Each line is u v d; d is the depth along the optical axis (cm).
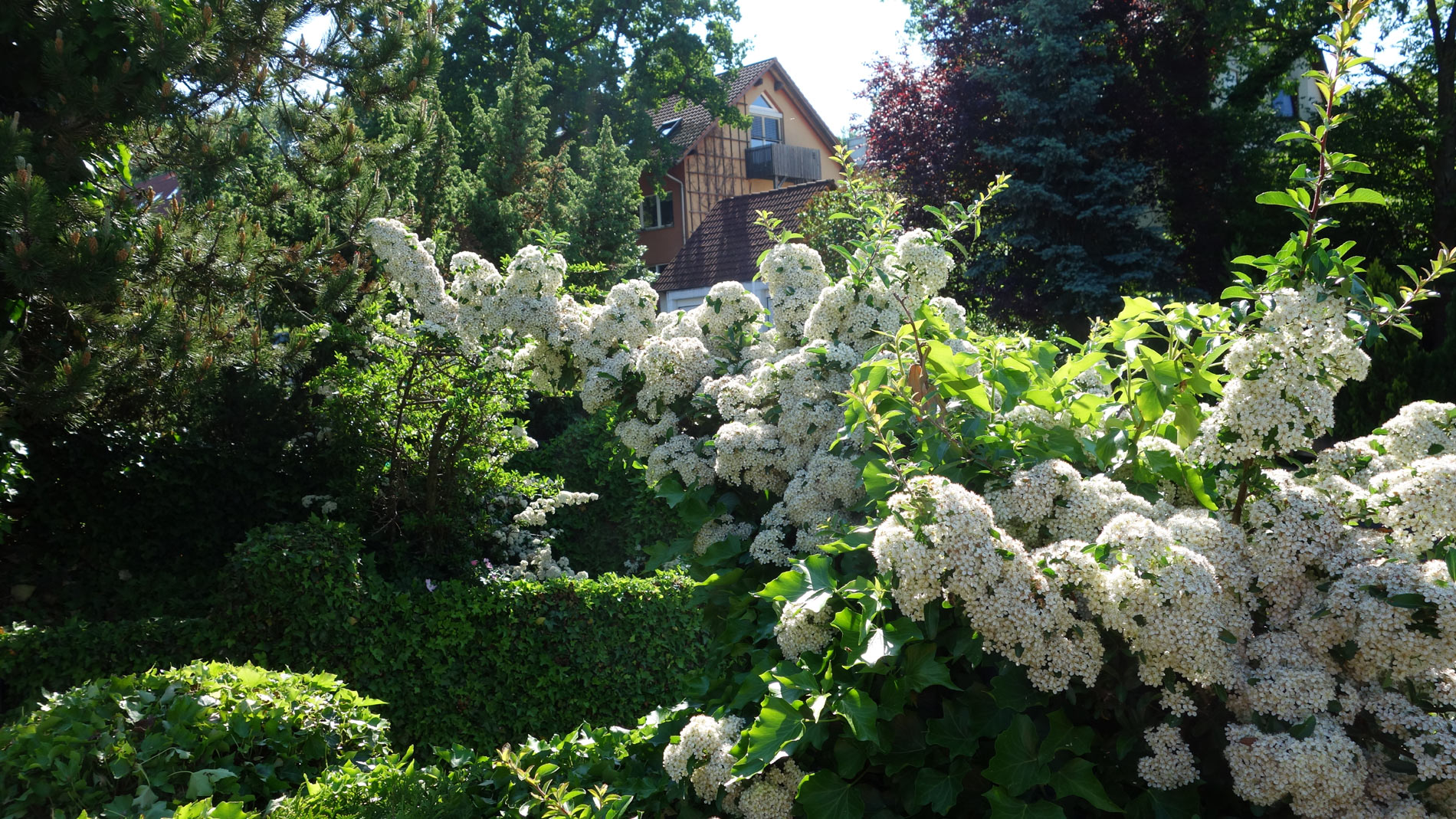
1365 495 188
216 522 635
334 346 695
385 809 291
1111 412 233
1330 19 1310
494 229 1172
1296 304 186
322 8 623
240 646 486
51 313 517
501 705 509
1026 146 1295
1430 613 162
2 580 580
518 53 1428
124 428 604
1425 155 1277
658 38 2262
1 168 440
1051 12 1277
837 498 255
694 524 290
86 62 499
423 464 636
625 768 300
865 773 210
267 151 812
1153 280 1271
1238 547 191
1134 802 186
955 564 178
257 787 312
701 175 2511
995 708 194
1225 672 173
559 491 681
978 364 267
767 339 344
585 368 394
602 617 530
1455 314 809
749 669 293
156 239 502
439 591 517
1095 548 176
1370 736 173
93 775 295
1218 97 1475
